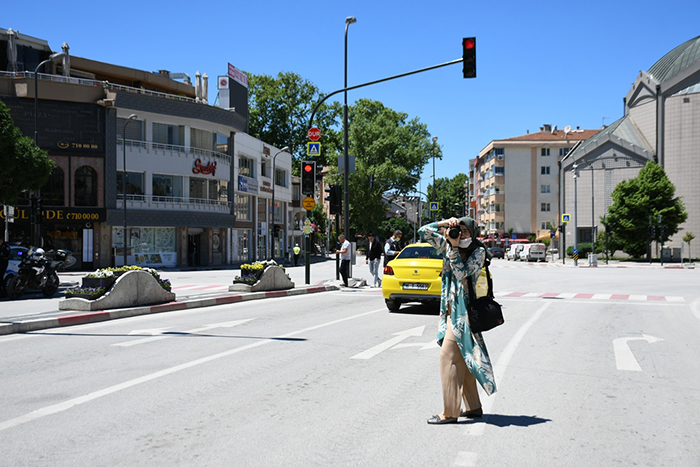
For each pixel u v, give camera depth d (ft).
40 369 23.70
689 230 203.51
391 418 16.99
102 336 32.58
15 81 126.82
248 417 17.01
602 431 15.98
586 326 38.42
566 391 20.65
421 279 44.70
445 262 16.56
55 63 143.33
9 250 55.31
